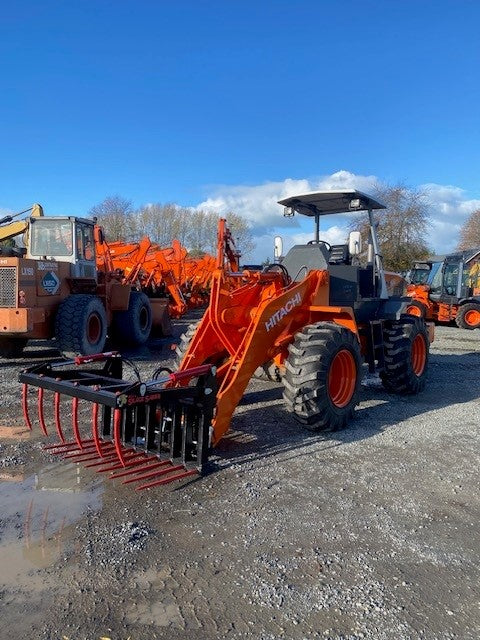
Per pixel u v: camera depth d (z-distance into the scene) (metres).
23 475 4.23
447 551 3.26
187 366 5.16
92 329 9.72
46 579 2.89
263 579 2.93
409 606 2.72
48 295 9.23
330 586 2.88
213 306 5.15
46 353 10.16
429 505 3.89
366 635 2.51
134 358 10.28
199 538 3.35
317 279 5.83
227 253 5.73
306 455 4.82
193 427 4.41
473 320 17.47
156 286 16.22
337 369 5.59
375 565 3.09
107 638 2.46
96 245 11.52
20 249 10.62
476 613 2.68
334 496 4.00
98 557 3.10
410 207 31.47
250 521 3.58
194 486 4.11
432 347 12.80
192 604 2.71
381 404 6.78
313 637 2.49
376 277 7.02
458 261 17.98
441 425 5.87
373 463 4.67
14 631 2.48
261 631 2.52
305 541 3.35
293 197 6.57
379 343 6.96
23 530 3.40
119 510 3.69
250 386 7.48
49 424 5.57
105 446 4.75
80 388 4.05
